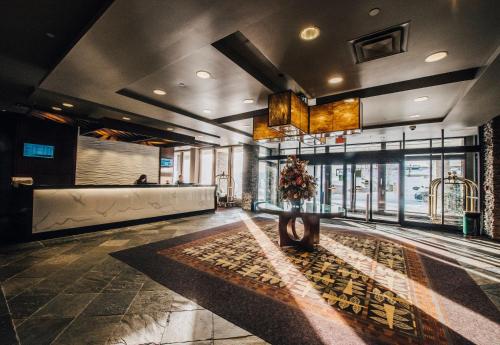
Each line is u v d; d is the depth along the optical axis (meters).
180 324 2.20
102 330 2.10
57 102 5.05
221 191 12.26
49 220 5.01
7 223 5.87
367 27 2.52
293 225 5.26
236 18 2.23
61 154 7.27
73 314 2.33
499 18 2.32
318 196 9.80
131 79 3.69
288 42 2.81
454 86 3.90
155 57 3.00
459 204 8.30
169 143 8.70
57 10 2.49
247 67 3.68
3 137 6.33
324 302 2.66
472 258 4.35
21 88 4.60
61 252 4.23
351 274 3.49
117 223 6.28
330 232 6.36
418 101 4.72
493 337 2.10
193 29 2.41
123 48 2.79
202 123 6.75
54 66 3.34
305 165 5.00
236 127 7.60
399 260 4.17
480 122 5.98
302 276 3.37
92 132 6.66
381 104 4.94
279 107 4.23
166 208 7.66
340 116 4.62
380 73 3.62
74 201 5.41
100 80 3.75
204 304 2.56
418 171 10.84
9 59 3.55
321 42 2.81
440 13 2.28
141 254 4.19
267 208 4.90
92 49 2.81
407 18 2.36
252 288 2.96
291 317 2.35
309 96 4.52
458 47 2.88
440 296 2.86
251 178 10.62
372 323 2.28
